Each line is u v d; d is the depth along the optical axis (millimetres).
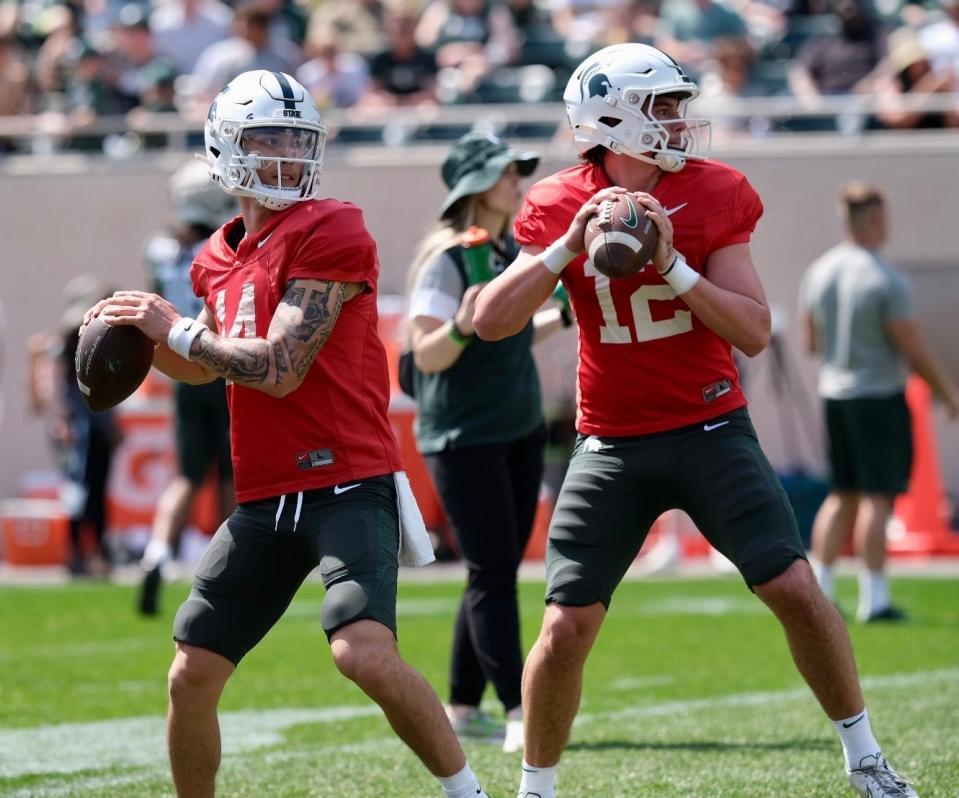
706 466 14047
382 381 14000
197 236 29219
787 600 13586
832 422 30203
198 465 31031
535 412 19516
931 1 54562
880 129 48000
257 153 13633
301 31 56406
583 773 17156
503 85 50344
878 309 29359
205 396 30656
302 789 16734
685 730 19703
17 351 47688
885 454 29594
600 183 14430
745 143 46969
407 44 51875
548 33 53344
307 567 13953
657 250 13602
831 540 30625
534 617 30516
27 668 25266
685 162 14367
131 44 52062
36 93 53312
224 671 13516
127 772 17812
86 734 20125
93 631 29422
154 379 41531
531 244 14453
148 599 31188
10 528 42094
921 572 38000
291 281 13438
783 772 16953
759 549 13688
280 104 13633
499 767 17844
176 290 29047
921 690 22328
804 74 49219
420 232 46969
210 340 13266
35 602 33625
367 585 13117
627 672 24453
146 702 22422
